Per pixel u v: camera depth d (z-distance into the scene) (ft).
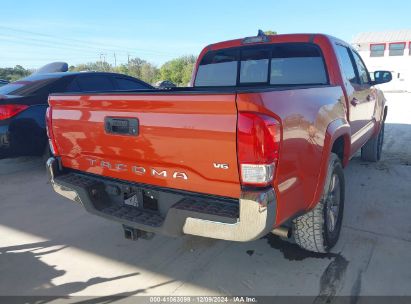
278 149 7.47
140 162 8.99
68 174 11.03
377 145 20.36
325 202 10.20
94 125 9.61
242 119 7.11
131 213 9.44
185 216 8.02
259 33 13.83
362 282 9.52
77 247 12.11
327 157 9.93
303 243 10.45
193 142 7.83
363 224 12.83
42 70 24.50
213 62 15.33
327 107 10.21
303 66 13.19
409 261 10.42
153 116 8.33
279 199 7.70
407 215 13.52
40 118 19.56
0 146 18.45
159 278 10.14
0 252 11.87
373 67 133.28
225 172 7.59
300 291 9.27
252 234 7.39
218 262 10.78
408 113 47.93
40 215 14.87
